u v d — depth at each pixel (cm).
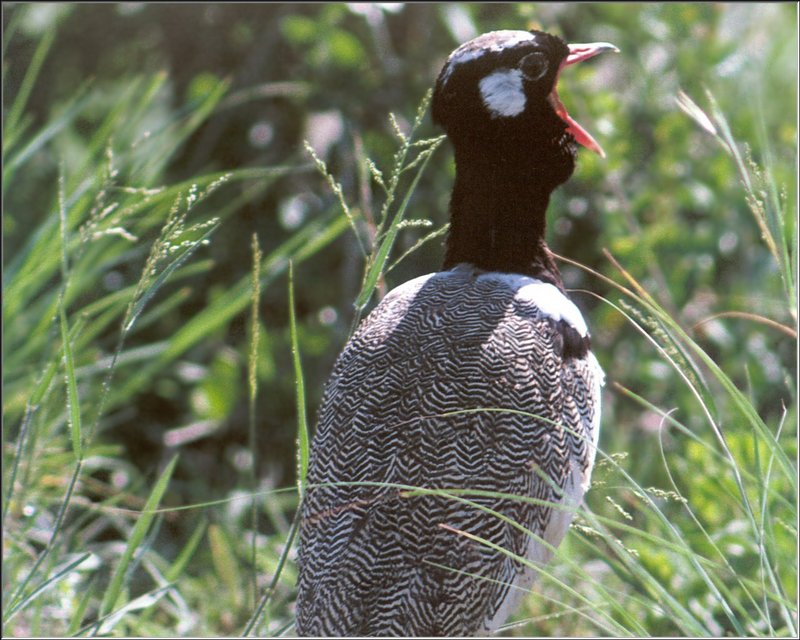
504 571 746
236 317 1481
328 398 815
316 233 1388
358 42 1391
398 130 802
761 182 853
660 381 1312
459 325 812
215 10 1505
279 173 1345
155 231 1345
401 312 838
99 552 1133
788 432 1022
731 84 1394
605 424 1282
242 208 1473
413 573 730
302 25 1391
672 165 1396
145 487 1340
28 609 971
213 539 1088
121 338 790
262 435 1416
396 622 721
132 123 1257
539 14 1399
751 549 934
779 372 1309
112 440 1430
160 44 1528
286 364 1427
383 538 738
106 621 850
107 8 1523
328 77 1420
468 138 902
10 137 1187
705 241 1365
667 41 1427
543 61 902
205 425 1366
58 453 1151
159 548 1245
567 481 783
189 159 1496
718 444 1110
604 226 1383
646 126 1458
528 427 767
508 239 902
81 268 1159
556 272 931
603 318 1360
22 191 1445
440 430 758
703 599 927
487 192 902
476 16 1427
